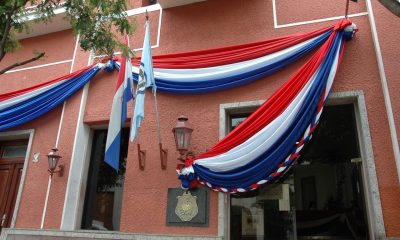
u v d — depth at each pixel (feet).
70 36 25.45
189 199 17.62
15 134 23.44
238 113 19.13
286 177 17.46
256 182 16.35
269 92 18.19
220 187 16.97
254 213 17.38
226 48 19.34
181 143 17.40
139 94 17.70
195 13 21.80
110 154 17.90
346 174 16.78
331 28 17.78
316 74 16.76
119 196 20.44
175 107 19.77
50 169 20.54
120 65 20.39
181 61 19.94
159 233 17.62
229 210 17.61
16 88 25.46
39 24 25.18
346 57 17.57
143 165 19.21
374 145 15.87
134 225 18.21
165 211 17.95
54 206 20.29
